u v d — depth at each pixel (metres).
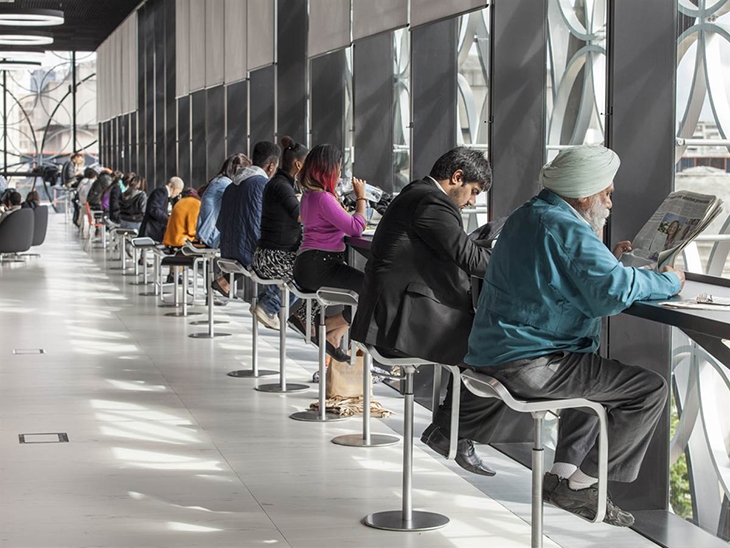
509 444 5.29
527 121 5.28
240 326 9.23
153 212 11.59
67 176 24.00
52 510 4.13
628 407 3.21
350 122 8.97
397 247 3.94
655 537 3.85
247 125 12.58
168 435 5.36
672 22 4.04
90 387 6.55
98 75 27.67
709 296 3.09
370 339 3.93
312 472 4.71
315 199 5.74
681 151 4.02
